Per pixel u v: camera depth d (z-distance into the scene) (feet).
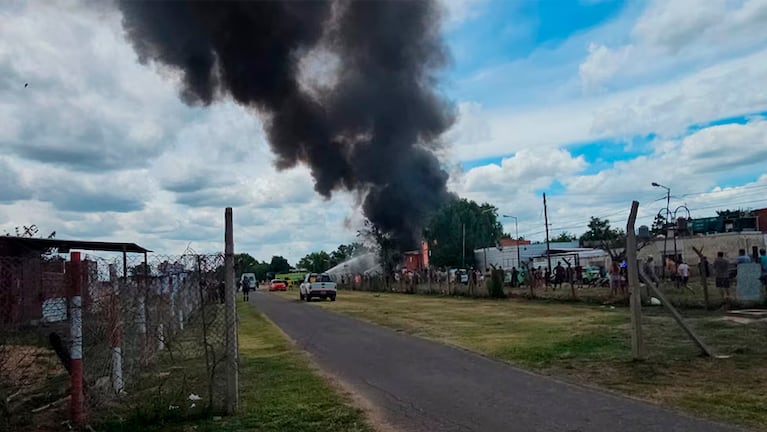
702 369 26.32
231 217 21.39
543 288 98.43
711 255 122.83
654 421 18.37
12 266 21.06
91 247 52.65
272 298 123.75
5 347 20.08
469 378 26.11
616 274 70.28
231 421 19.44
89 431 18.90
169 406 21.12
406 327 48.55
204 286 23.73
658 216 105.60
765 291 53.42
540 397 22.02
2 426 19.04
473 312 62.85
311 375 27.50
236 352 21.72
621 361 28.81
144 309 28.50
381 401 22.11
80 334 19.72
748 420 18.22
